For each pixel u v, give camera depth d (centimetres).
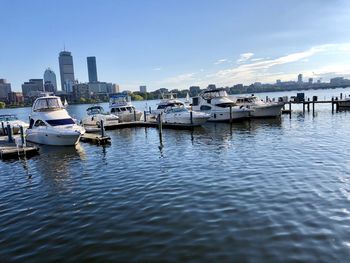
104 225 965
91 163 1905
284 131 2828
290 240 802
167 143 2491
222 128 3297
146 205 1110
